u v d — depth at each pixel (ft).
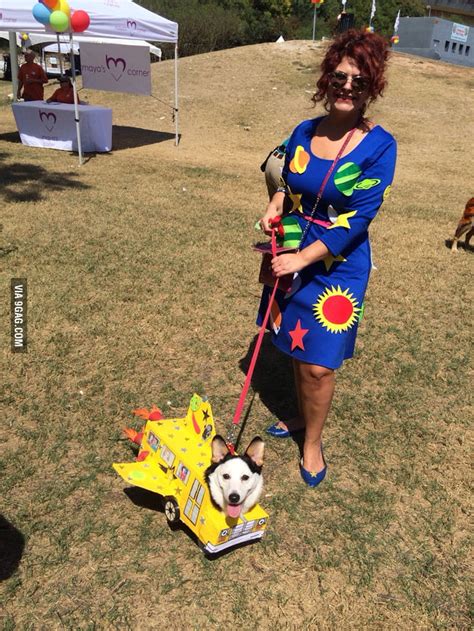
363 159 9.25
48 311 16.38
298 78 71.41
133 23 38.70
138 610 8.13
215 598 8.41
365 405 13.56
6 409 12.20
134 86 51.34
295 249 10.10
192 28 122.11
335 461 11.61
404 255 24.86
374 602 8.62
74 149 41.42
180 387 13.57
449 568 9.32
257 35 135.64
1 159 36.35
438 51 107.65
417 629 8.28
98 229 23.62
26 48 85.92
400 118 62.75
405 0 143.84
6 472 10.46
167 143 49.42
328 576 8.98
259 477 8.50
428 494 10.87
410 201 36.14
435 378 15.11
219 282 19.56
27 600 8.12
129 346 15.06
